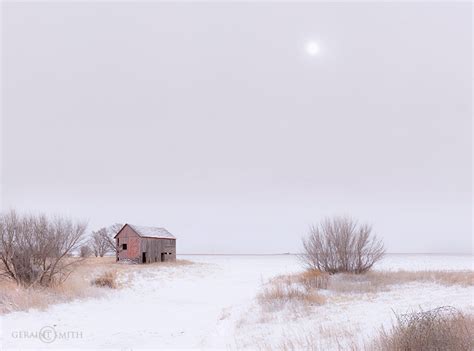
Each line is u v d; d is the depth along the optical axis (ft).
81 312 50.29
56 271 64.08
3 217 61.98
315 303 49.19
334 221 81.25
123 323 45.06
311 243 81.66
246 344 32.32
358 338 29.81
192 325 44.78
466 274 75.97
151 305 61.82
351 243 78.59
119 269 118.52
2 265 64.03
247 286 93.40
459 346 22.50
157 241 180.65
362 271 77.82
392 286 62.90
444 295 50.93
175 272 129.29
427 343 22.94
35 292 54.19
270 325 39.78
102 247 220.23
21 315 44.80
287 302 50.31
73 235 66.80
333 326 35.32
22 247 60.64
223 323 45.37
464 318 27.63
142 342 35.37
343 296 55.01
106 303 60.03
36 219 63.52
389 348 24.26
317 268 82.48
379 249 79.61
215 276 125.90
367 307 44.86
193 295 77.51
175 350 31.89
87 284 73.41
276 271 147.64
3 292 51.19
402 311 40.14
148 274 115.55
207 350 31.35
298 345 29.43
